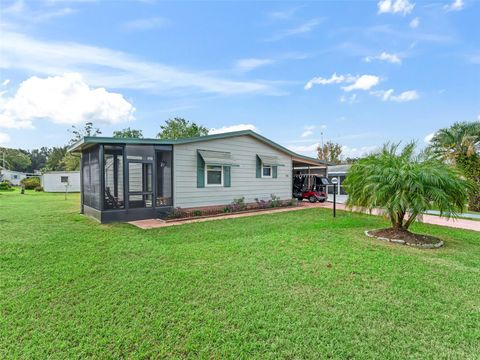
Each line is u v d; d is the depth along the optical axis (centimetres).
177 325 310
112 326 308
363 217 1063
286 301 364
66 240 680
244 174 1327
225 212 1174
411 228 877
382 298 375
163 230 807
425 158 752
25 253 569
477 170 1330
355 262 520
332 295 383
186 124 3209
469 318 328
